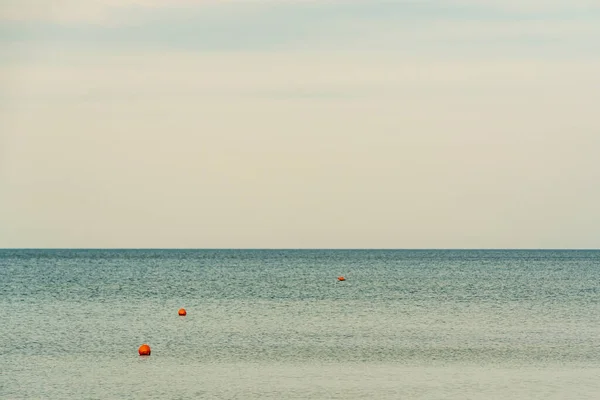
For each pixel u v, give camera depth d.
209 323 54.56
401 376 36.06
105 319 56.28
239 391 32.75
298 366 38.25
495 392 33.00
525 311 64.25
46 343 44.50
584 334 50.06
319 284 99.88
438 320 57.41
